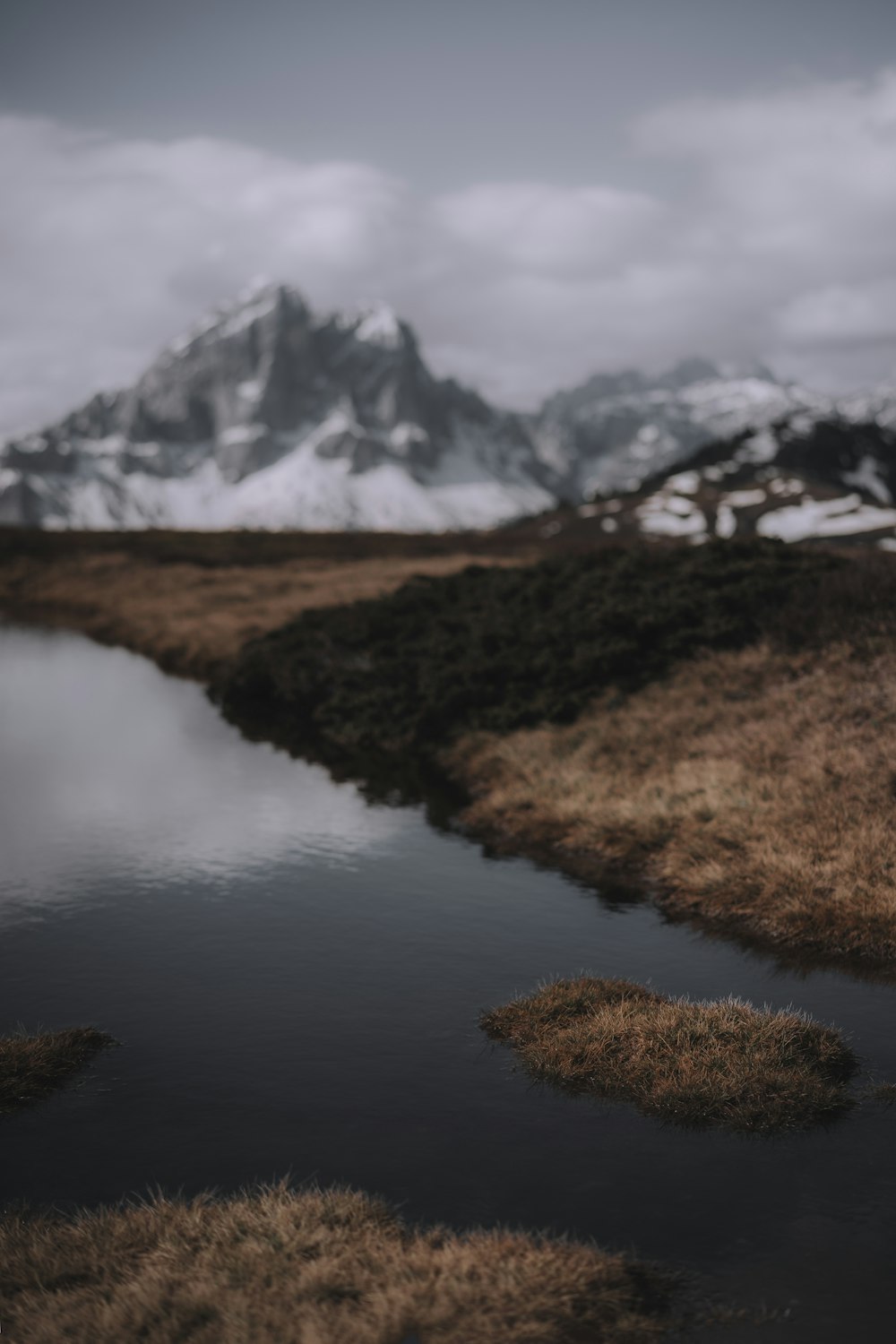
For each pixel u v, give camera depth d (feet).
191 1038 32.32
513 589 96.43
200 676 109.29
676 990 36.17
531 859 51.37
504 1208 23.80
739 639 74.08
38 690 99.66
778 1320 20.12
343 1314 19.56
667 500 435.94
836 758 53.72
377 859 51.06
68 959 38.63
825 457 627.46
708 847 48.26
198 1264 21.18
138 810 59.62
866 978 37.29
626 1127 27.30
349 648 94.17
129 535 280.72
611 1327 19.76
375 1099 28.68
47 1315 19.44
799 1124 27.43
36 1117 27.78
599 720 68.44
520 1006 33.88
